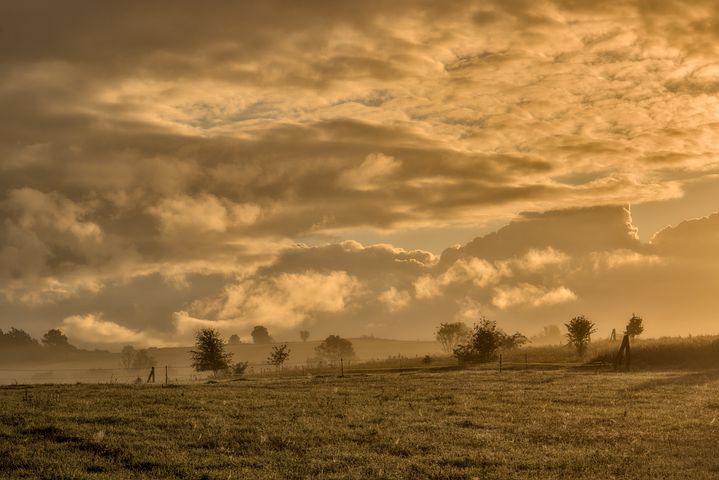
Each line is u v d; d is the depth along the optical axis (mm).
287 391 36156
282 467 18469
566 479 17328
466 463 19031
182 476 17672
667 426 24391
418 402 30922
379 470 18062
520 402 30891
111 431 23000
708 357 57656
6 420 24781
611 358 63344
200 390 37031
